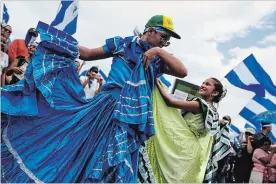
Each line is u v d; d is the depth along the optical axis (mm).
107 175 2531
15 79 3725
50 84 2582
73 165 2551
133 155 2674
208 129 3186
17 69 3750
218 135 3562
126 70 2822
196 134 3219
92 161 2559
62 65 2660
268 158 5000
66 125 2611
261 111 4652
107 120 2672
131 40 2906
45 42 2611
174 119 3154
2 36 3643
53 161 2525
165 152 3088
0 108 2459
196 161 3203
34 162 2494
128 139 2631
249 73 4391
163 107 3123
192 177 3168
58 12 3416
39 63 2586
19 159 2477
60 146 2562
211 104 3428
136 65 2732
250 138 5199
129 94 2650
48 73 2586
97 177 2498
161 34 2928
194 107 3180
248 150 5191
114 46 2896
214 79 3455
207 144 3324
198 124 3209
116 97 2736
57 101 2645
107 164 2486
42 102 2605
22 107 2521
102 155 2570
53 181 2486
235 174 5230
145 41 2926
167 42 2986
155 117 3086
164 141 3105
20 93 2551
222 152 3588
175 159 3109
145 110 2625
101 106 2711
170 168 3086
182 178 3117
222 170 4570
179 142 3139
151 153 3053
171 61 2768
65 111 2639
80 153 2586
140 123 2596
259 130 5125
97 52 2910
